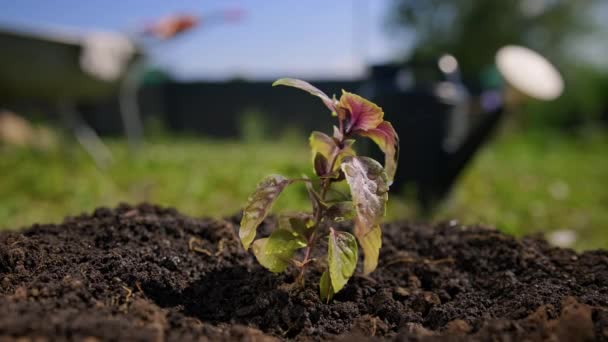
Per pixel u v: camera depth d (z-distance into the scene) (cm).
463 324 40
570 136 415
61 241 54
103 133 405
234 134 439
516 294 49
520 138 362
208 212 115
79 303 40
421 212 118
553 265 55
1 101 166
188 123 448
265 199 43
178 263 51
